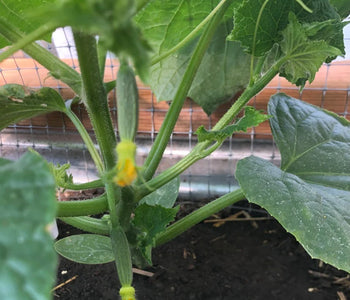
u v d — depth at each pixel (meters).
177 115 0.34
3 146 0.57
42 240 0.12
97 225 0.35
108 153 0.30
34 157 0.14
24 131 0.56
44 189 0.13
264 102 0.51
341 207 0.31
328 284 0.41
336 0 0.40
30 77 0.52
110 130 0.30
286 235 0.48
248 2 0.31
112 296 0.39
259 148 0.55
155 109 0.52
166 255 0.45
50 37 0.36
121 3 0.13
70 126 0.54
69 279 0.41
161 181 0.33
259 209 0.52
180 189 0.55
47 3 0.32
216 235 0.48
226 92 0.50
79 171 0.56
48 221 0.13
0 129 0.39
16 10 0.32
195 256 0.45
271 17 0.33
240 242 0.47
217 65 0.48
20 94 0.34
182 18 0.42
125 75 0.18
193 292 0.40
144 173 0.34
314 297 0.40
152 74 0.48
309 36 0.34
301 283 0.41
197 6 0.41
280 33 0.34
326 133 0.39
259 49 0.34
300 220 0.28
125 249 0.28
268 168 0.32
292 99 0.41
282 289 0.41
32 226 0.12
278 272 0.43
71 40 0.53
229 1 0.32
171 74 0.48
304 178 0.36
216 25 0.32
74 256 0.34
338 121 0.40
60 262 0.43
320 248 0.27
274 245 0.47
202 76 0.49
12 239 0.12
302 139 0.38
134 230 0.35
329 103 0.50
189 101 0.52
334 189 0.34
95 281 0.41
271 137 0.54
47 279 0.11
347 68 0.50
